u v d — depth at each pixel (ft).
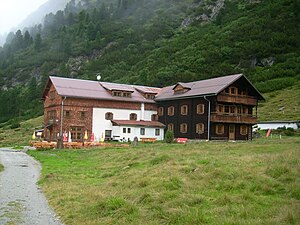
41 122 338.95
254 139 182.39
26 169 84.69
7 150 146.00
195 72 392.06
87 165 86.94
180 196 42.37
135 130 191.01
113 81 448.24
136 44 597.93
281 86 347.77
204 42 481.46
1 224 37.45
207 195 43.19
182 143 147.64
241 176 50.26
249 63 415.23
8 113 463.83
